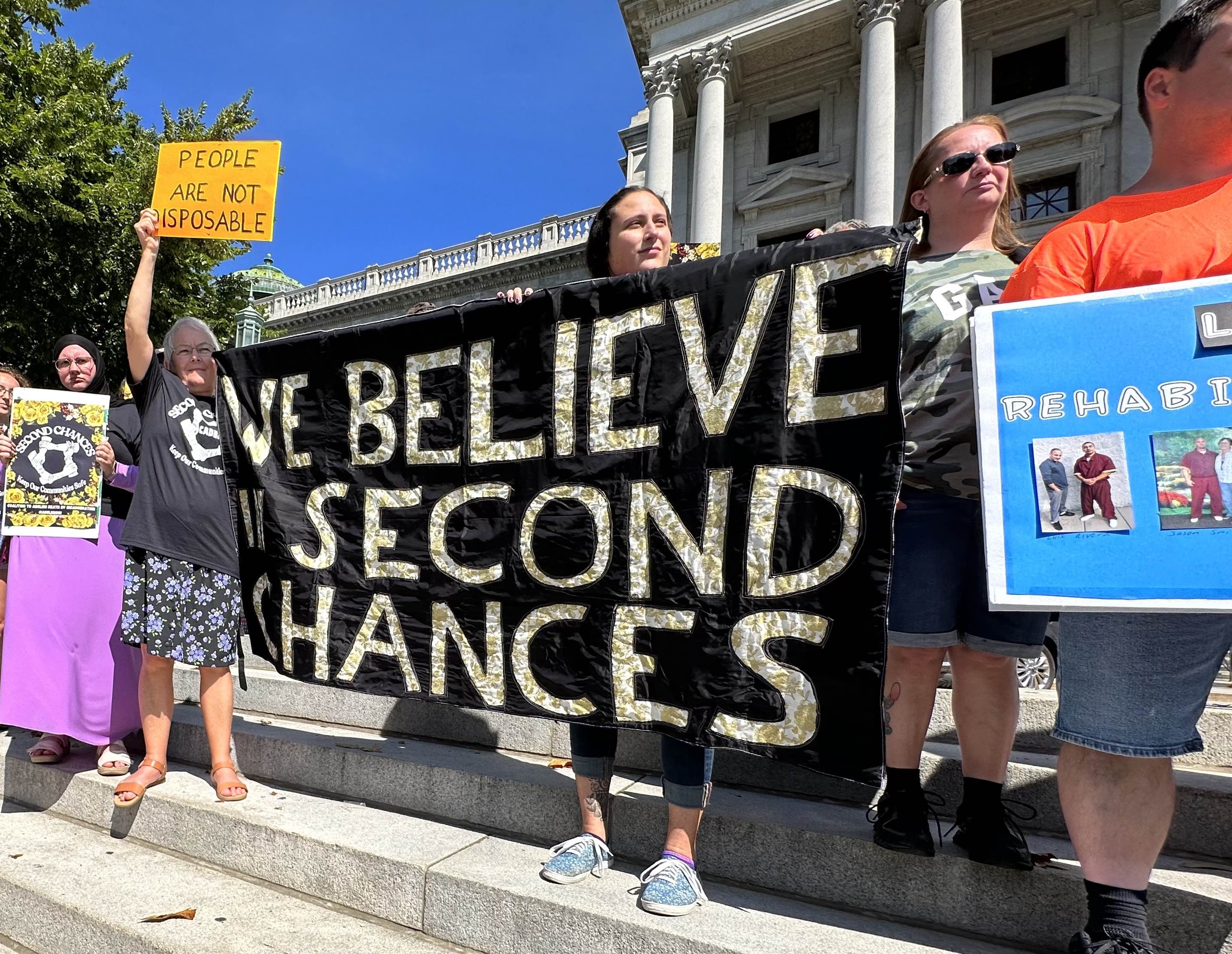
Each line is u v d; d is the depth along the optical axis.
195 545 2.38
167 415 2.46
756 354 1.74
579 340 2.01
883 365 1.57
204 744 2.70
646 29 15.44
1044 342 1.17
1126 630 1.22
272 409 2.57
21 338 9.17
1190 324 1.09
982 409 1.20
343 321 21.81
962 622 1.58
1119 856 1.25
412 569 2.24
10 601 2.67
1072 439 1.14
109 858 2.16
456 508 2.18
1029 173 12.44
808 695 1.56
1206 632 1.18
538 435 2.06
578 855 1.72
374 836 1.97
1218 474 1.05
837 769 1.50
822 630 1.57
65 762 2.74
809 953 1.37
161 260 10.02
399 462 2.31
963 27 13.23
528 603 2.01
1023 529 1.15
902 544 1.62
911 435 1.61
